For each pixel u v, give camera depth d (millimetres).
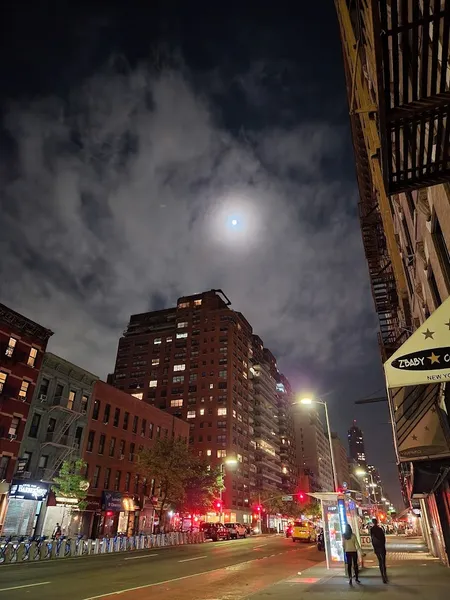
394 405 13078
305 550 32875
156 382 104562
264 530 97562
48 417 39062
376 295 27750
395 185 4605
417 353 5336
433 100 3623
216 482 55219
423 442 11133
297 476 146375
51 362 40562
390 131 4125
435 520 20953
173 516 56156
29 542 25219
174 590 13156
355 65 16312
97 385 46500
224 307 115375
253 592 12523
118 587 13562
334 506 19094
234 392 98875
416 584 12805
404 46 3727
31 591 12438
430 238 9500
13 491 32938
